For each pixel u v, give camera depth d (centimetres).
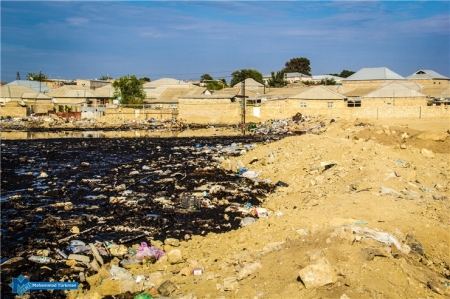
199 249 1608
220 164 3359
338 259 1162
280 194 2392
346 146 3066
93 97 9606
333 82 12675
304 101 7300
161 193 2453
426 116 6462
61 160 3631
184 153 4066
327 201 1952
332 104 7219
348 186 2167
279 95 8662
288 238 1472
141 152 4138
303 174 2770
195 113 7700
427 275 1156
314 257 1164
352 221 1505
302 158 3066
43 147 4459
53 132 6181
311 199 2112
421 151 2950
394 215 1584
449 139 3278
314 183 2462
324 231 1370
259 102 9038
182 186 2638
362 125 5019
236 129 6419
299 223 1662
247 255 1422
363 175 2295
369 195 1867
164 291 1226
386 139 3566
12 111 7975
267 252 1396
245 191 2506
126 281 1292
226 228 1892
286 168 2959
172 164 3428
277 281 1134
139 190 2552
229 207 2170
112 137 5653
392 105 7056
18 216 2031
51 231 1836
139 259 1522
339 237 1278
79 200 2328
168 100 9125
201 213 2106
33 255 1565
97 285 1330
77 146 4578
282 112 7356
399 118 6359
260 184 2650
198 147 4469
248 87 11494
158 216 2045
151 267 1465
